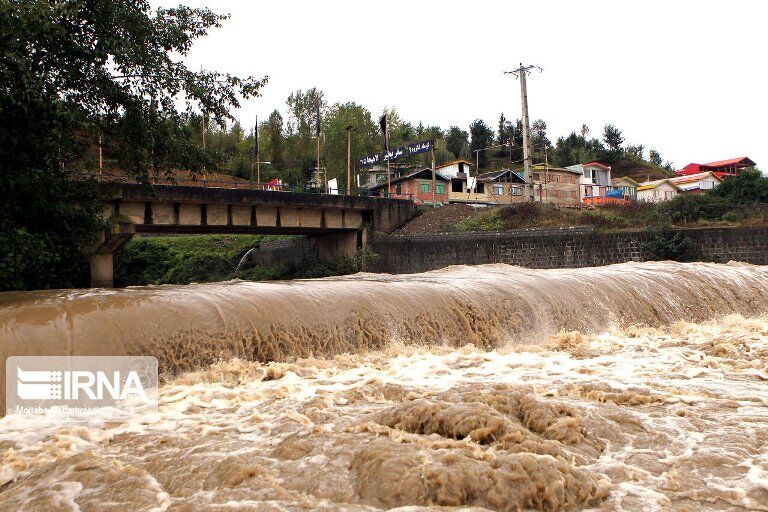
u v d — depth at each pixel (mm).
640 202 37094
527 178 39406
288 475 4906
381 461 4832
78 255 17125
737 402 7082
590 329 14023
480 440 5324
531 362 9883
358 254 36062
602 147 99750
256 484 4770
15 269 14016
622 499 4543
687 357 10281
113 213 27922
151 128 17812
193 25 19422
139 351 8484
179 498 4637
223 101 19047
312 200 34281
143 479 5039
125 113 17328
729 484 4766
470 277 16062
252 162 67750
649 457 5355
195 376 8461
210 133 78500
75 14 14195
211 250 45594
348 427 6023
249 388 8094
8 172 13789
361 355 10383
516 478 4480
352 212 37031
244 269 44562
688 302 16734
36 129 14109
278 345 9695
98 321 8562
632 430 6043
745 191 34844
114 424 6688
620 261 28969
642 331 14055
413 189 50656
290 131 83312
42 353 7934
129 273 44406
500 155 97812
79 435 6238
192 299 9781
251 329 9508
